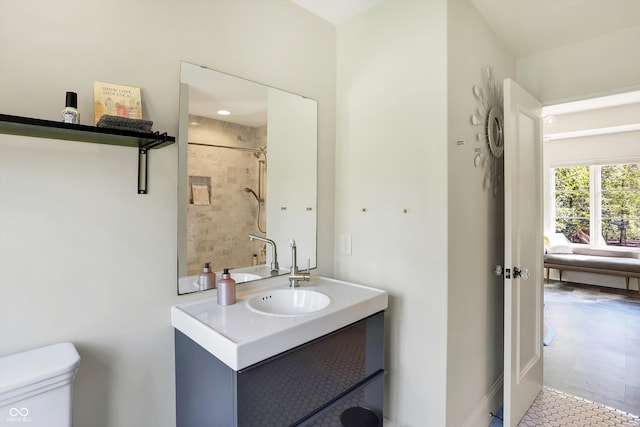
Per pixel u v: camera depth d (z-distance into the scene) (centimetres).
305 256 195
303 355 125
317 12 194
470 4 178
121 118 106
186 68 141
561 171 613
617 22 196
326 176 205
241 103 162
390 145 181
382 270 186
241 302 147
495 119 205
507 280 185
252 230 168
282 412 119
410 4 171
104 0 119
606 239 572
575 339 330
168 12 136
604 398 225
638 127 477
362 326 153
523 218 204
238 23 160
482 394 197
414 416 172
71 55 112
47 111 108
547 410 211
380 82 185
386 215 183
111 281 123
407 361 175
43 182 109
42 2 107
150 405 134
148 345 133
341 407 144
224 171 156
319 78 199
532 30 205
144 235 131
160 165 134
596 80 213
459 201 168
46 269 110
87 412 118
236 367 103
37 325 108
